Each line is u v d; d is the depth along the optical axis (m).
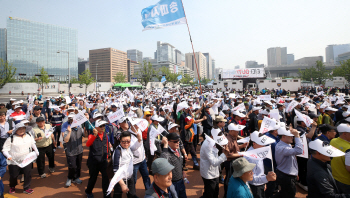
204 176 4.08
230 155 4.03
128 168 3.96
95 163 4.77
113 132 5.79
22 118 6.80
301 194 5.13
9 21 108.31
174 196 3.03
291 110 8.76
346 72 55.56
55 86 60.31
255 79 51.41
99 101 13.63
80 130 5.87
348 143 3.98
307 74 76.50
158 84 83.06
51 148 6.52
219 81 51.81
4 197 5.03
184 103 6.62
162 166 2.60
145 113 6.39
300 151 3.67
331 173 3.51
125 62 171.12
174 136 3.95
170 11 10.89
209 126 7.20
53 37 121.75
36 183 5.85
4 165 5.14
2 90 53.00
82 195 5.18
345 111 7.89
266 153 3.25
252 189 3.60
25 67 112.44
